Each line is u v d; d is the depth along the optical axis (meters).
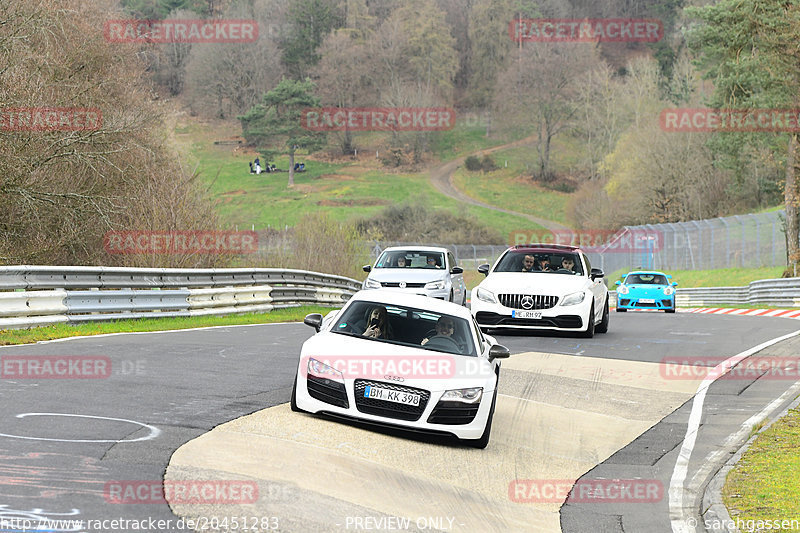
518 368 24.53
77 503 9.78
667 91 188.25
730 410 19.77
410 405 14.98
